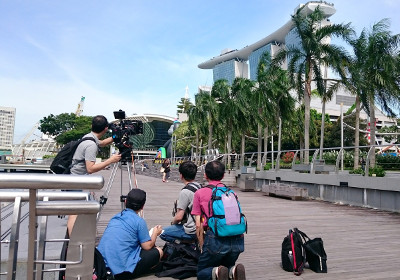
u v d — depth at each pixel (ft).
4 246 8.13
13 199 5.67
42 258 6.52
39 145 379.55
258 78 88.79
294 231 15.01
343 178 42.16
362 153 51.78
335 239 21.48
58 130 307.99
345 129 170.30
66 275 5.81
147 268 13.01
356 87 69.67
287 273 14.40
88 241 5.92
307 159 63.16
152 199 42.88
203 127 129.80
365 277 13.93
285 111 89.71
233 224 11.23
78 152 13.12
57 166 13.14
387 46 65.72
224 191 11.76
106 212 29.71
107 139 15.35
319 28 73.36
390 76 63.72
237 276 11.09
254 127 102.63
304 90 78.02
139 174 131.64
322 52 72.38
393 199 35.35
